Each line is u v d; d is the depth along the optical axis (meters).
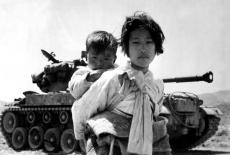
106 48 3.78
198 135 20.14
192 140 21.34
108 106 3.57
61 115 20.34
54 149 20.77
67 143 19.95
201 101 19.75
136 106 3.48
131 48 3.55
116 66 3.94
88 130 3.53
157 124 3.62
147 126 3.45
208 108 20.50
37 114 22.50
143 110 3.49
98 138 3.42
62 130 20.70
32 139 22.39
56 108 20.41
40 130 21.80
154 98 3.67
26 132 22.89
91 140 3.51
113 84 3.50
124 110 3.48
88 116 3.60
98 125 3.41
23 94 22.94
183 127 19.02
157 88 3.72
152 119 3.59
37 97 21.73
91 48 3.80
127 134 3.42
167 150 3.64
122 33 3.59
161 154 3.61
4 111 23.83
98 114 3.57
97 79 3.69
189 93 19.50
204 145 25.53
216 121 20.50
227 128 36.56
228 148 23.77
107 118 3.47
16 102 23.42
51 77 22.16
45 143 21.39
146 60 3.54
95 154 3.46
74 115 3.70
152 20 3.53
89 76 3.69
